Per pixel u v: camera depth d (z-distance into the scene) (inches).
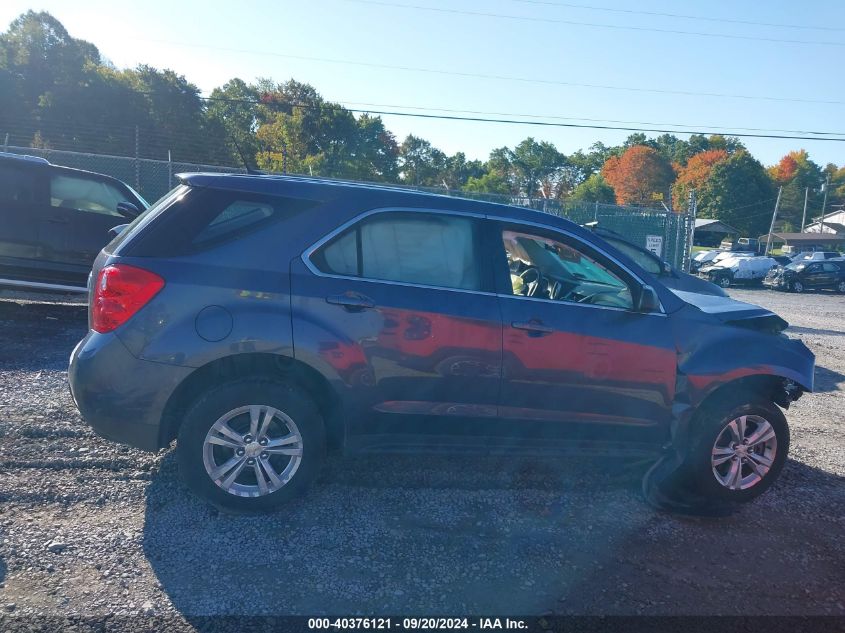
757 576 155.4
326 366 160.9
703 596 145.9
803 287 1369.3
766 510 190.7
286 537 157.4
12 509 160.9
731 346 187.0
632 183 3890.3
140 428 156.4
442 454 174.1
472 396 171.5
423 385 167.9
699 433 184.5
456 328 168.6
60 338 325.1
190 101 1499.8
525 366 173.0
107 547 148.5
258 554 150.0
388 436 169.9
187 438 157.3
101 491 172.1
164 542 152.1
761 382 197.5
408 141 3149.6
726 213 3634.4
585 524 174.1
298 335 158.7
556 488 193.6
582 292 188.4
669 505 187.5
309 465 164.2
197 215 161.6
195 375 159.5
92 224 361.7
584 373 176.7
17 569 138.3
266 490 162.6
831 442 258.1
